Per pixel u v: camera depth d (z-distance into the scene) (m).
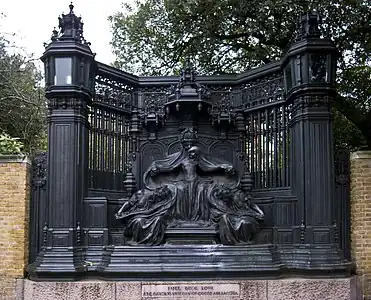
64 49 9.62
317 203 9.50
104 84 10.80
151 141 11.22
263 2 12.16
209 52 15.27
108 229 9.91
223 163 10.81
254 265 9.24
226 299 9.14
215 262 9.27
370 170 9.93
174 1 13.73
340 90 14.46
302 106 9.77
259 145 11.09
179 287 9.16
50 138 9.70
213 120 11.17
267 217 10.39
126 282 9.16
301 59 9.73
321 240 9.38
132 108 11.37
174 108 10.94
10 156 9.99
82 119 9.81
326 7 11.89
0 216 9.89
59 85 9.64
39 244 9.99
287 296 9.12
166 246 9.43
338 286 9.16
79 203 9.64
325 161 9.59
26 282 9.54
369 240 9.82
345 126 15.98
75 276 9.14
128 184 10.85
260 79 11.15
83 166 9.80
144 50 16.36
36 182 10.15
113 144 10.91
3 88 15.11
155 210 10.08
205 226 9.98
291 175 10.20
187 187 10.28
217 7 12.84
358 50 13.23
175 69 16.45
